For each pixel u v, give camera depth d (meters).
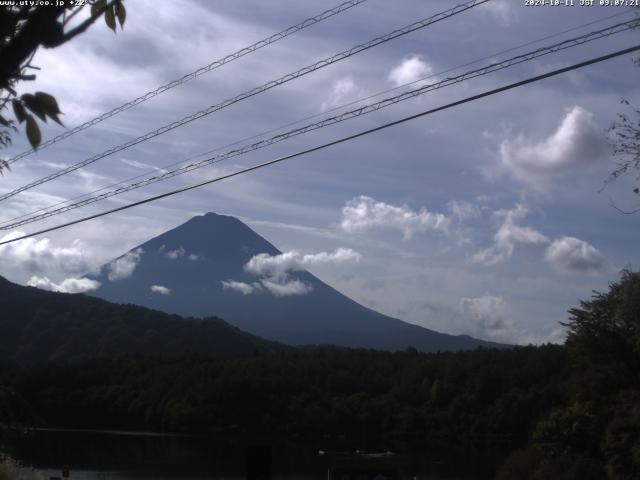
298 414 103.62
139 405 107.50
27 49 3.20
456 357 117.12
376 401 106.88
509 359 106.69
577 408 38.97
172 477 66.25
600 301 41.91
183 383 109.56
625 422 33.19
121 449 86.31
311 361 122.31
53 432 99.94
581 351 42.34
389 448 90.56
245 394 106.12
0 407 21.00
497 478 45.31
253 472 8.52
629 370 40.88
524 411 92.12
